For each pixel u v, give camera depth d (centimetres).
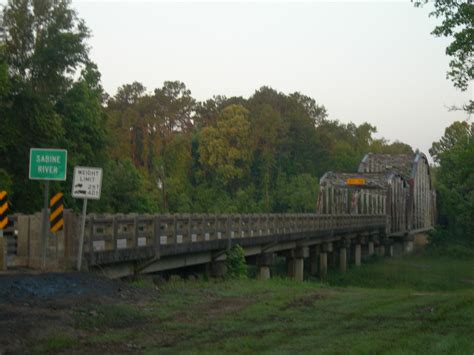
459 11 1947
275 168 9681
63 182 4122
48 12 4384
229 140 9069
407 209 7812
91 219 1802
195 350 1055
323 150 10431
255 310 1527
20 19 4294
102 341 1116
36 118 3894
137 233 2014
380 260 6147
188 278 2498
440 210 9369
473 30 1939
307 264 5259
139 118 9475
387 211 6938
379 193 7031
